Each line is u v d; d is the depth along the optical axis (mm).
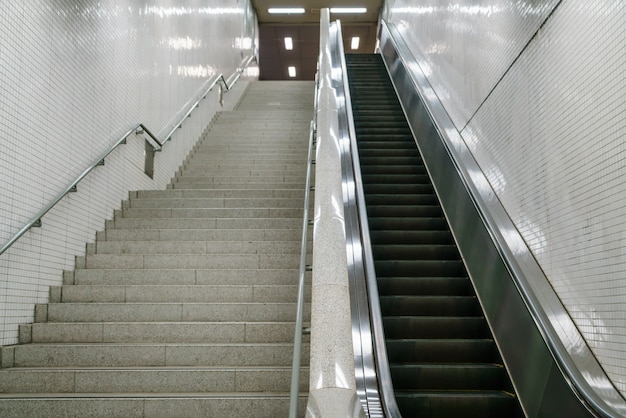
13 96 4066
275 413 3447
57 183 4738
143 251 5355
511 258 3816
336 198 3830
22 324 4219
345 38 21750
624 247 2768
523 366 3732
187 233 5605
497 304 4320
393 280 5152
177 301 4672
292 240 5562
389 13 15555
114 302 4652
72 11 5023
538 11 3963
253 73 18109
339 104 8281
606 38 2977
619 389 2770
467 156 5559
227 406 3455
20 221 4172
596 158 3070
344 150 6656
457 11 6637
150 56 7199
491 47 5113
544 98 3828
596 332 3027
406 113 9148
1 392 3705
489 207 4668
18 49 4129
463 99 6164
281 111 11492
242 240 5586
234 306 4445
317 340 2785
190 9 9344
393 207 6434
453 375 4113
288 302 4648
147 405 3453
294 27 20656
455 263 5398
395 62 11102
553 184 3637
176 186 7559
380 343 3619
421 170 7402
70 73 4977
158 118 7500
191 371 3721
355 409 2283
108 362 3967
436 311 4852
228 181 7703
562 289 3455
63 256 4875
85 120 5285
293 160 8328
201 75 10109
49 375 3725
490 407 3822
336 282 3092
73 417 3434
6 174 3984
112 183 5938
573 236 3330
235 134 9914
